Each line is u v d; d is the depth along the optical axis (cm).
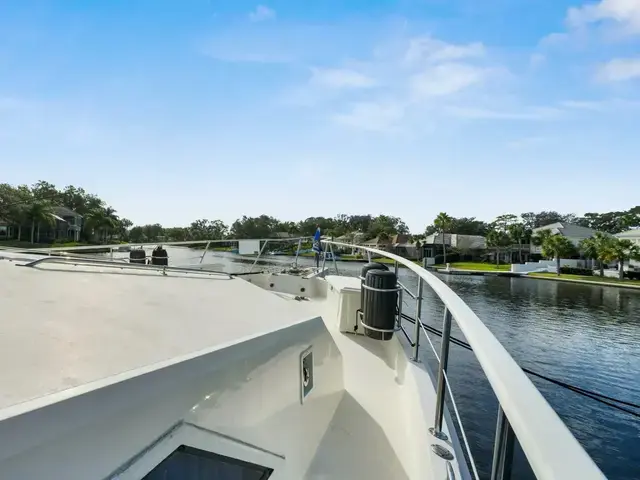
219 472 109
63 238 5772
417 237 7844
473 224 8575
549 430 53
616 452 1074
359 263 4303
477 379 1373
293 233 8606
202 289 251
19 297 167
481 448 1002
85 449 74
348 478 168
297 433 161
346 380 265
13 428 65
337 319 386
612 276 5019
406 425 212
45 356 108
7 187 5334
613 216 8775
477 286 4175
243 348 130
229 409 117
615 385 1539
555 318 2641
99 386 80
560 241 5294
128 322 151
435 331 315
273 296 271
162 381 94
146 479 85
